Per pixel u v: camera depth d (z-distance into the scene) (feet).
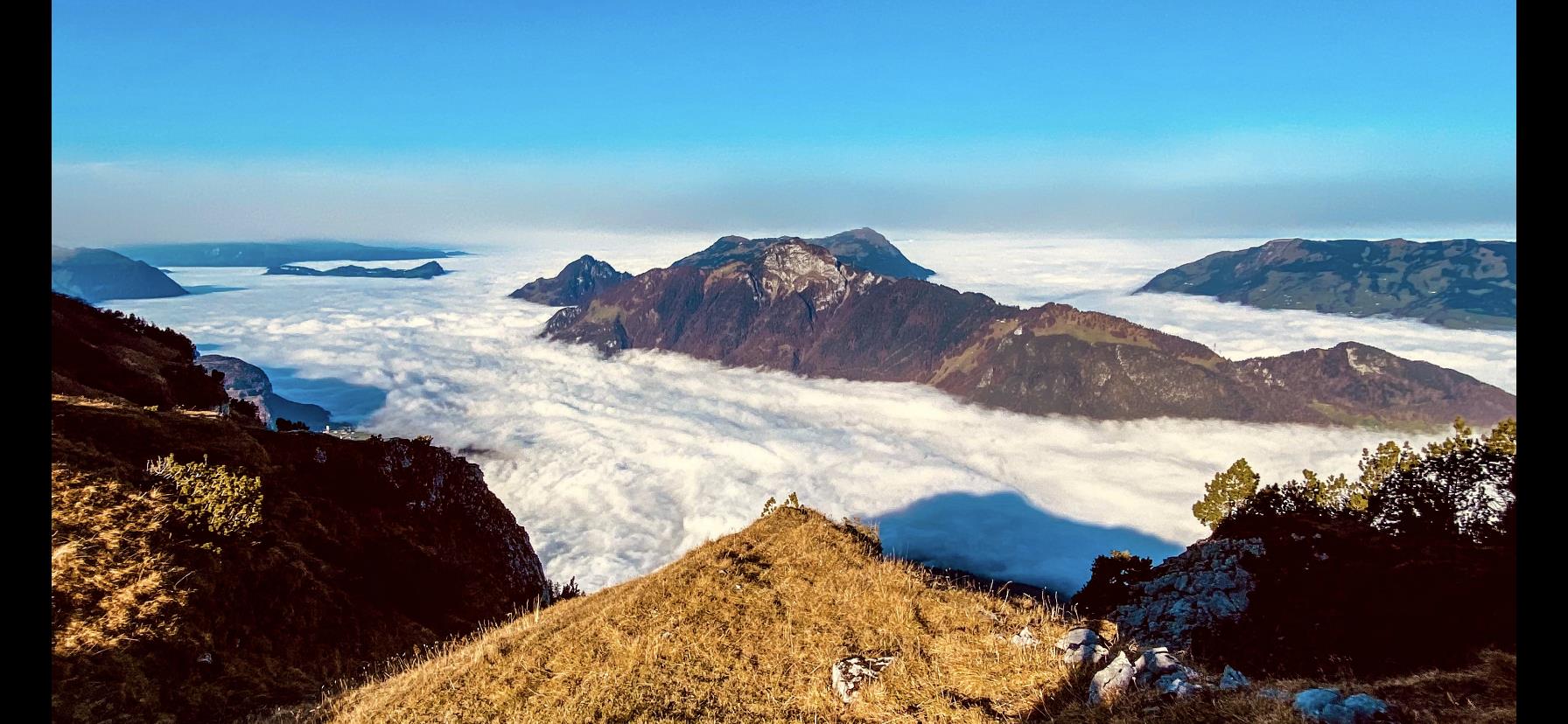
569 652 47.19
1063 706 36.37
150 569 58.39
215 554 64.18
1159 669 36.22
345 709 47.47
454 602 90.58
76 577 54.60
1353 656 73.67
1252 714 30.89
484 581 101.30
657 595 54.80
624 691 42.06
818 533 66.44
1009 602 51.83
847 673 42.70
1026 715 36.55
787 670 44.60
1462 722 28.04
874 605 50.85
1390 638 73.72
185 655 54.39
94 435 74.13
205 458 73.41
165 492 67.15
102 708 47.62
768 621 50.37
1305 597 89.15
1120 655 37.14
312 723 46.37
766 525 71.51
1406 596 79.87
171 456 71.20
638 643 47.06
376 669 65.92
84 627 51.65
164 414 86.69
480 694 43.47
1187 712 32.35
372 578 82.79
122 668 50.55
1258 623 88.69
